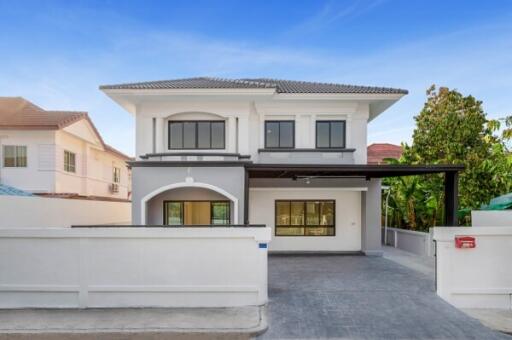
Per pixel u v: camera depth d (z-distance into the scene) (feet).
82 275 24.23
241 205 37.55
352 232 47.50
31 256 24.29
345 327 20.90
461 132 51.44
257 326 20.63
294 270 35.45
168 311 23.26
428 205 49.26
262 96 42.42
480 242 25.67
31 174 57.41
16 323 21.21
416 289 28.04
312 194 47.57
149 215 43.01
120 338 19.53
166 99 43.06
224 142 44.42
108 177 81.97
